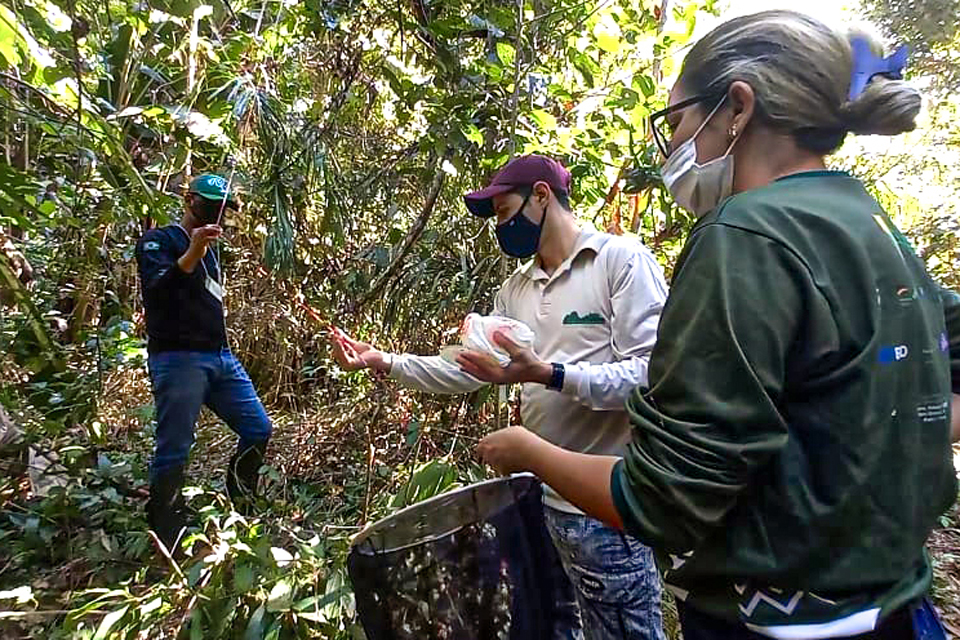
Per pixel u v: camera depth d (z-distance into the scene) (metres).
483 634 1.13
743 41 0.75
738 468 0.63
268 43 3.09
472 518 1.16
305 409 3.88
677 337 0.67
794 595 0.67
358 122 3.43
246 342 4.04
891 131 0.74
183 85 3.12
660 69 2.79
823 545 0.65
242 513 2.73
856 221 0.69
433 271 2.88
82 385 3.07
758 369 0.63
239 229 3.53
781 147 0.75
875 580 0.66
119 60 2.73
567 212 1.60
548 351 1.55
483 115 2.63
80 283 3.29
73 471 2.72
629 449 0.71
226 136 3.02
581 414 1.52
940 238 3.78
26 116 2.11
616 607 1.51
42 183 2.66
